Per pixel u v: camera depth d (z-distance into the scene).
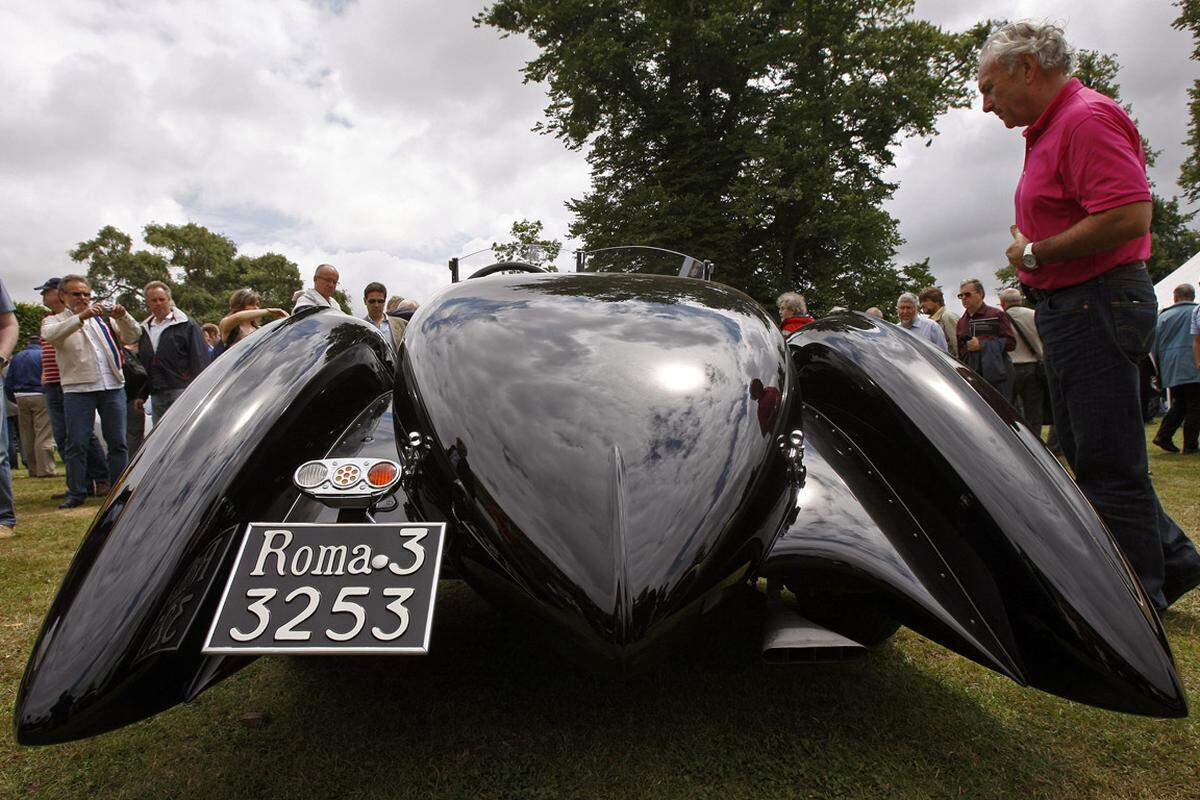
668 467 1.22
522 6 19.80
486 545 1.23
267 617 1.13
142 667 1.12
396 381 1.64
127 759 1.48
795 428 1.49
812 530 1.37
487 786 1.35
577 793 1.33
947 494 1.38
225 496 1.29
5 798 1.35
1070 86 2.03
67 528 3.98
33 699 1.08
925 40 19.55
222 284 67.88
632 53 18.98
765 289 20.81
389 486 1.24
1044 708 1.64
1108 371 1.94
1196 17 19.44
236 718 1.64
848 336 1.76
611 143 21.09
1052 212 2.02
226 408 1.43
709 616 1.27
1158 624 1.23
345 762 1.44
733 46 19.17
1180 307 6.59
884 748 1.47
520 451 1.25
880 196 20.66
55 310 5.44
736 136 19.58
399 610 1.14
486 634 2.08
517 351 1.43
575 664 1.25
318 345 1.67
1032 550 1.26
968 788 1.34
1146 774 1.38
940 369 1.58
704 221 18.92
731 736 1.52
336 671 1.87
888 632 1.71
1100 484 2.00
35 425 7.45
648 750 1.47
